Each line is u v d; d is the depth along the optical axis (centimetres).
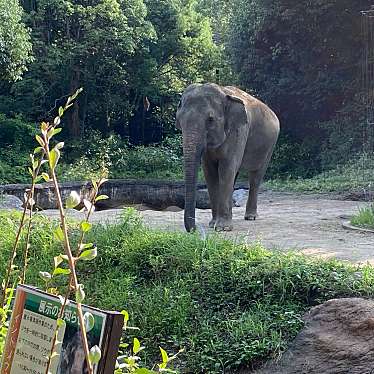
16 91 2997
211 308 721
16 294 296
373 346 593
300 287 705
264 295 710
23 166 2764
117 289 773
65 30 3053
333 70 2575
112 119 3344
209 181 1112
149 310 727
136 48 3069
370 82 2377
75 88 3089
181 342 683
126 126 3372
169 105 3359
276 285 712
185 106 1027
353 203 1648
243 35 2784
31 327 284
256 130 1146
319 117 2725
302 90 2638
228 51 2894
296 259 755
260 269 736
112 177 2798
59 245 851
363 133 2439
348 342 607
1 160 2817
